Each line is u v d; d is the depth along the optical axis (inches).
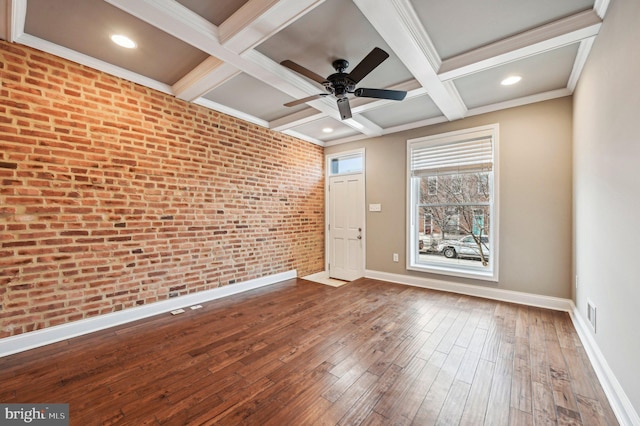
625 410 57.6
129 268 109.3
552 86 117.0
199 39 80.6
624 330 60.4
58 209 92.6
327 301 135.4
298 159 188.4
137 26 81.9
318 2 67.1
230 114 145.2
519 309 122.4
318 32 83.8
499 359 82.1
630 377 57.2
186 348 89.1
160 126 118.2
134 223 110.7
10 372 75.4
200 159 132.6
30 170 87.3
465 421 58.3
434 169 156.9
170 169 121.5
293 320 112.0
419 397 65.7
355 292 150.1
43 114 89.5
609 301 69.7
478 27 81.4
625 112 60.3
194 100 126.1
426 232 163.3
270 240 168.7
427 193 162.1
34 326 88.4
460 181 150.0
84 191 98.0
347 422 57.9
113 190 104.9
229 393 67.2
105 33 85.0
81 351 86.8
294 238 185.3
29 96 87.0
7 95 83.4
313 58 97.8
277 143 173.0
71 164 95.1
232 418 59.1
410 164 165.6
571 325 105.3
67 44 90.5
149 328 104.0
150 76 112.9
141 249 112.7
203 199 134.0
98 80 101.3
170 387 69.6
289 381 71.9
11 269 84.2
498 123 134.9
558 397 65.6
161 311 118.7
